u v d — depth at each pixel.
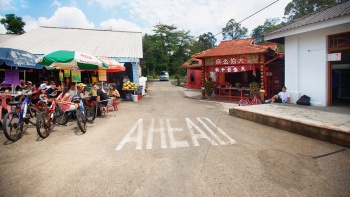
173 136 5.75
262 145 5.05
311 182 3.33
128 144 5.05
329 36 8.77
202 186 3.19
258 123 7.41
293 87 10.20
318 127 5.44
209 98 15.11
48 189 3.08
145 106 11.59
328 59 8.87
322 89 9.15
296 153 4.53
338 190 3.11
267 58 13.10
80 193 2.99
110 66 10.45
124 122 7.48
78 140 5.34
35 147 4.80
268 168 3.81
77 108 6.51
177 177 3.47
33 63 8.80
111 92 10.22
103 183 3.26
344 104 9.52
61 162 4.00
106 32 20.52
